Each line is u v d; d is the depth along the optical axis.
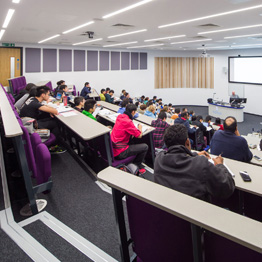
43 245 1.59
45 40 7.70
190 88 12.84
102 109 4.19
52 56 9.23
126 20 4.48
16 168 2.61
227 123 2.37
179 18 4.29
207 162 1.10
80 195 2.30
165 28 5.38
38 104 3.13
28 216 1.91
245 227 0.67
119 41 8.03
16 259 1.45
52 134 3.26
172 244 0.92
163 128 3.49
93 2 3.28
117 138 2.76
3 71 8.41
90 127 2.52
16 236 1.65
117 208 1.03
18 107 4.00
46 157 1.93
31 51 8.74
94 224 1.87
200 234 0.77
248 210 1.93
